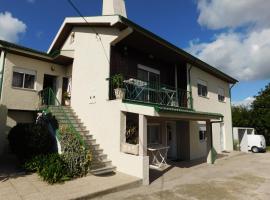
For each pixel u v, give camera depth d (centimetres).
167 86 1313
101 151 966
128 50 1174
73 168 792
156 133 1273
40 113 1226
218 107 1803
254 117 2931
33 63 1284
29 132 938
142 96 1137
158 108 798
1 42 1120
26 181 729
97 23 1079
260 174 1010
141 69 1252
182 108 1271
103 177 800
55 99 1213
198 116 1073
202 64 1511
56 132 966
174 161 1286
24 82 1251
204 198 670
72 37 1345
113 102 960
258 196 695
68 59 1323
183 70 1470
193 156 1377
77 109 1190
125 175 829
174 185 799
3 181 728
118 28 1003
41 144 930
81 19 1176
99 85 1061
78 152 830
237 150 2033
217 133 1731
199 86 1592
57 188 668
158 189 748
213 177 934
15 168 904
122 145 895
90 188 673
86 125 1102
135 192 709
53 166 741
